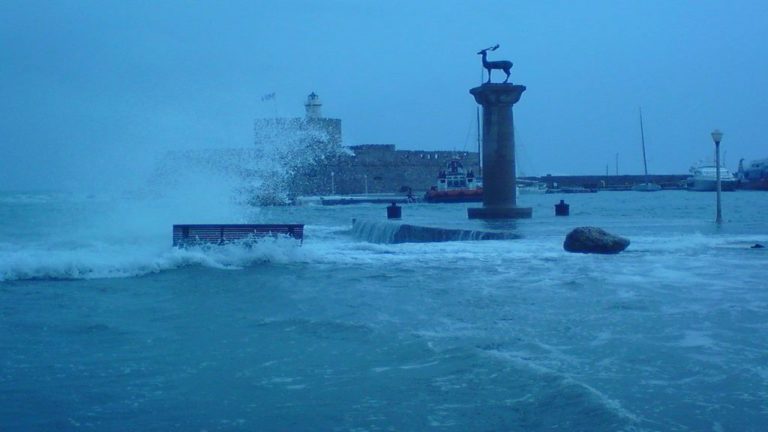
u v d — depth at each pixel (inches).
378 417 236.2
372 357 309.1
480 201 2775.6
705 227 957.2
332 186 3260.3
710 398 240.2
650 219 1240.8
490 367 282.8
